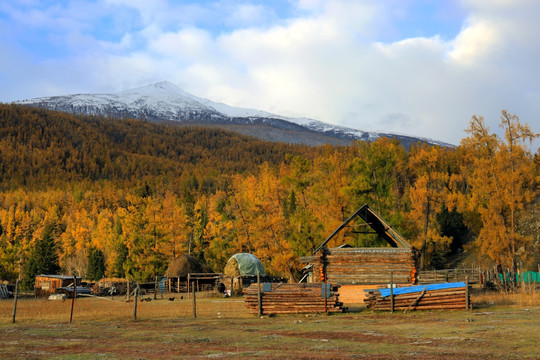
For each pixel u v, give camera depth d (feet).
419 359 37.78
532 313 66.59
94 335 58.95
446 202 167.22
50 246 294.25
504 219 149.79
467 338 46.73
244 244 212.02
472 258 241.76
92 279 322.75
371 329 56.85
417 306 76.84
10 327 69.10
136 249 235.20
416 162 177.68
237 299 133.49
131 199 247.29
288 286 81.35
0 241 413.80
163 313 87.20
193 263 198.29
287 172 441.68
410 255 105.29
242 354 42.47
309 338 51.62
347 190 154.30
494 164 149.07
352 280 105.09
